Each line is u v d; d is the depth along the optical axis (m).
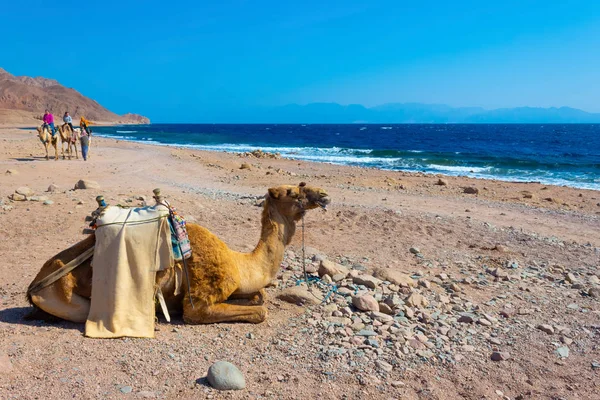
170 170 23.73
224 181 21.03
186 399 4.31
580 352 5.76
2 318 5.74
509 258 9.94
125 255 5.48
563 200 19.86
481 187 22.77
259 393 4.48
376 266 8.79
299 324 6.05
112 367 4.70
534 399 4.74
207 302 5.71
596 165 37.88
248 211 13.05
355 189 19.98
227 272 5.71
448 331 6.09
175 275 5.64
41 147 33.16
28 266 7.84
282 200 6.09
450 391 4.80
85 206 11.88
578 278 8.77
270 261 6.09
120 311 5.42
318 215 12.97
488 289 7.89
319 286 7.43
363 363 5.14
